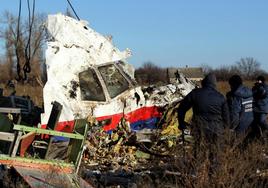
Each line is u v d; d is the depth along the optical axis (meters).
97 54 10.12
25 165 6.57
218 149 6.40
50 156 7.19
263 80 11.12
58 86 9.41
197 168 6.24
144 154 9.59
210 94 7.32
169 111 10.20
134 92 10.15
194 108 7.46
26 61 10.67
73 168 6.86
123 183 7.62
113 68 10.14
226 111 7.30
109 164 9.01
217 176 6.07
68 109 9.33
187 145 7.73
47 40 10.01
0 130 7.40
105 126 9.68
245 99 8.94
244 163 6.29
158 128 10.09
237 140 6.73
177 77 11.80
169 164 8.24
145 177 7.43
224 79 61.53
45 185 5.88
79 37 10.06
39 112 9.20
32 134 6.86
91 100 9.69
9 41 49.19
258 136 10.34
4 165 6.46
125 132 9.74
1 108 8.24
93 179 7.48
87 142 9.26
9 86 11.19
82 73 9.77
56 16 10.09
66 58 9.70
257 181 6.41
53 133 6.77
